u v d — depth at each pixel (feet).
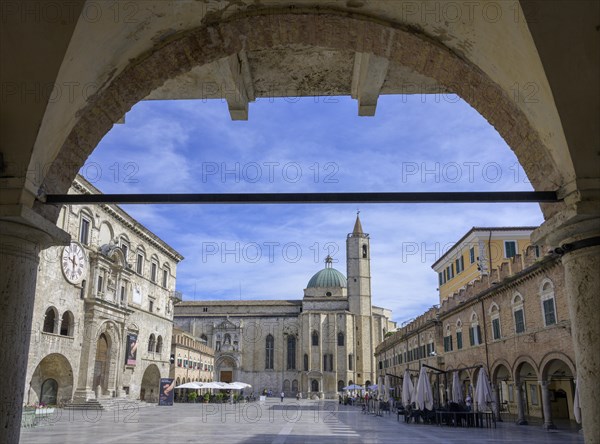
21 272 23.21
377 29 27.68
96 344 155.84
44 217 24.44
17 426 22.54
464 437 79.10
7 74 21.83
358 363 392.06
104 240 168.25
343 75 39.17
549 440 71.92
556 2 20.54
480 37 24.94
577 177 22.35
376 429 98.22
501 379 129.90
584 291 22.59
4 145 22.34
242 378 394.11
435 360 162.91
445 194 23.95
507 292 110.01
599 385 21.48
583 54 21.38
